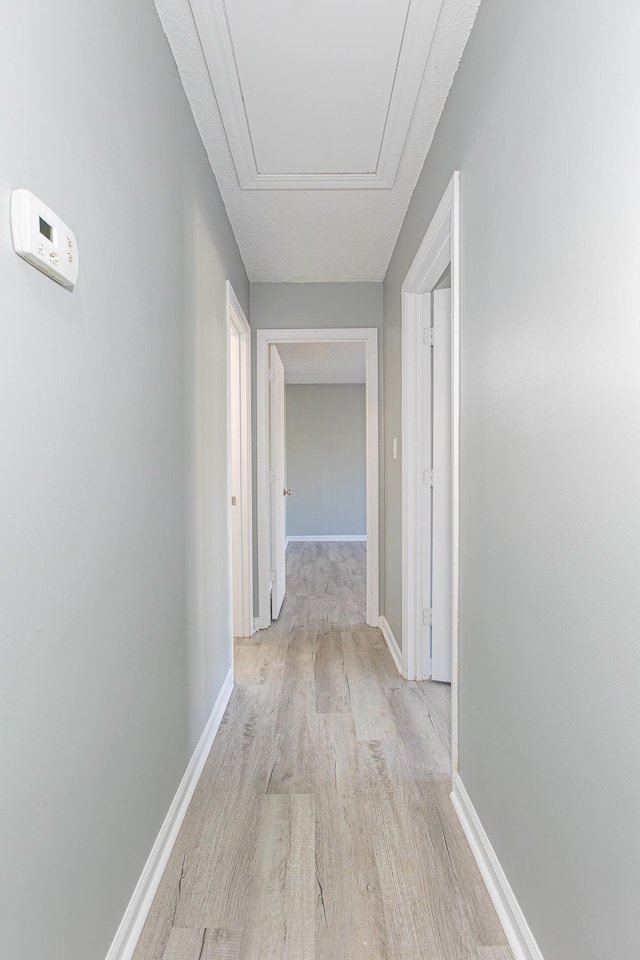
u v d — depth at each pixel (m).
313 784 1.71
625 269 0.73
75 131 0.88
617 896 0.76
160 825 1.35
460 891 1.28
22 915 0.71
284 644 3.08
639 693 0.71
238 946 1.13
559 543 0.94
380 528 3.41
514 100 1.13
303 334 3.36
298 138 1.93
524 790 1.10
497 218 1.25
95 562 0.96
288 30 1.43
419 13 1.38
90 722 0.94
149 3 1.29
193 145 1.77
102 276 0.99
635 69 0.70
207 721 1.94
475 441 1.44
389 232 2.71
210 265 2.05
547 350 0.98
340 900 1.25
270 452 3.53
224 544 2.34
